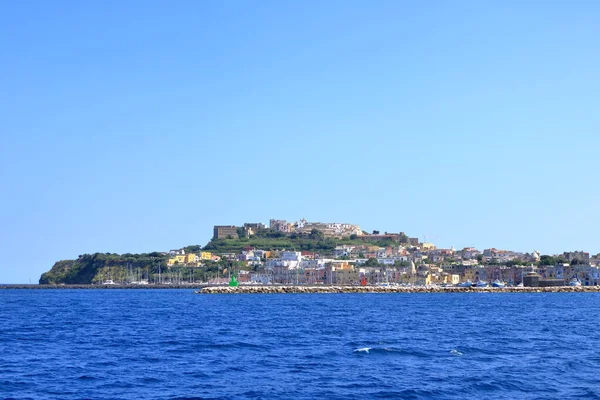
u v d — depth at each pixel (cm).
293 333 13500
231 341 11894
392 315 19650
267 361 9338
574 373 8319
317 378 8019
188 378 8062
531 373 8306
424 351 10288
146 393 7250
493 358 9575
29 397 7094
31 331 14238
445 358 9569
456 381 7794
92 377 8156
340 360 9394
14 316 19925
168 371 8556
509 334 13200
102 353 10312
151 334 13388
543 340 11975
